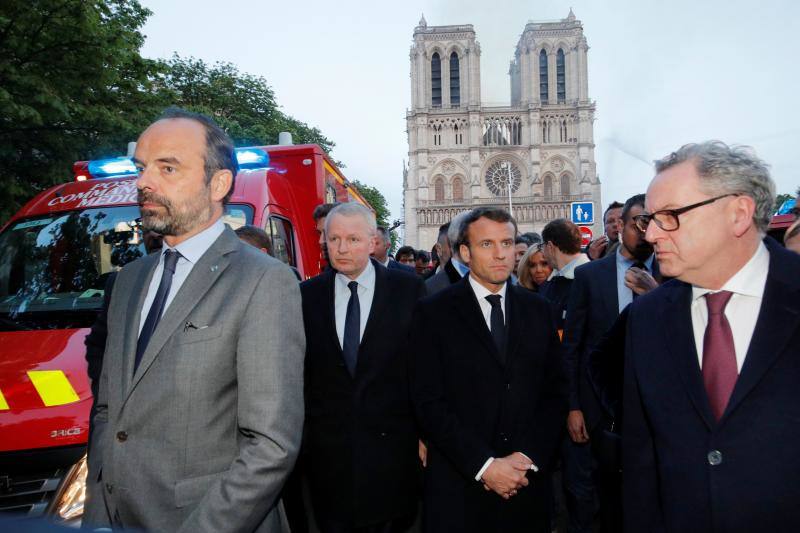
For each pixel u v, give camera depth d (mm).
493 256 3080
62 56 11055
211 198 2164
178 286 2127
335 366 3260
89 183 5410
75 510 2855
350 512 3111
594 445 2551
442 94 71062
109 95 12477
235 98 29172
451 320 3152
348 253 3393
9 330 3938
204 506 1807
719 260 1814
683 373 1843
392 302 3438
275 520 2221
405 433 3297
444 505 2947
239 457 1895
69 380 3270
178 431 1909
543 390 3154
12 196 11000
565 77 70875
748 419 1666
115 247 4746
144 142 2082
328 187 7648
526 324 3160
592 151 69125
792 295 1709
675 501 1778
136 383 1944
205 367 1942
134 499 1890
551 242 5480
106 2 13312
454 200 69125
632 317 2100
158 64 14234
